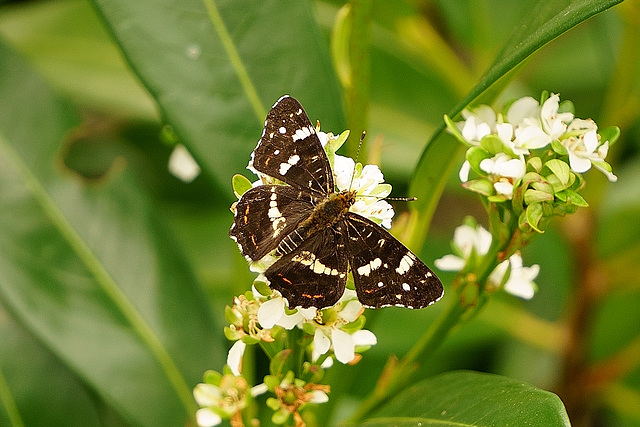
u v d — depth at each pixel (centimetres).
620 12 39
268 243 34
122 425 40
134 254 38
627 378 43
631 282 42
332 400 36
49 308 38
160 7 36
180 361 38
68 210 38
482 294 34
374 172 34
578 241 41
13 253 38
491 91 34
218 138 36
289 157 35
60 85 43
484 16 43
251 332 33
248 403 34
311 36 36
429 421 33
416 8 43
